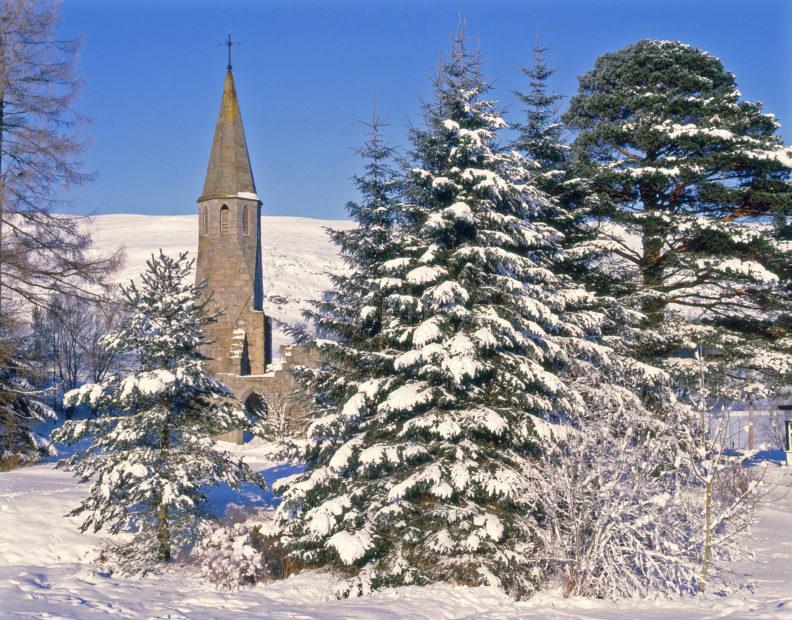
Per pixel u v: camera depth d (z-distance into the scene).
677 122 29.73
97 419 19.08
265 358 48.75
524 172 19.70
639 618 12.60
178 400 19.78
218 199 48.06
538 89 26.27
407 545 17.91
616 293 26.72
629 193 29.17
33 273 28.30
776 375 28.27
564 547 15.91
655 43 31.34
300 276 104.00
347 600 15.81
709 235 27.17
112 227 141.12
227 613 13.96
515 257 17.89
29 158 28.28
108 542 19.06
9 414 28.86
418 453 17.58
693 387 26.03
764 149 27.92
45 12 28.45
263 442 41.50
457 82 19.52
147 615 13.55
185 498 18.00
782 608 12.25
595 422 17.47
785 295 29.27
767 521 23.88
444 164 19.50
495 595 15.95
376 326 20.06
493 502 17.84
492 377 18.41
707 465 15.21
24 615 12.63
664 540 15.26
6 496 20.75
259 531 19.44
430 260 18.00
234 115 49.09
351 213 20.75
